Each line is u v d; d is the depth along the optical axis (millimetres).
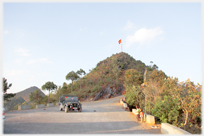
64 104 18188
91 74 67750
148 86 19578
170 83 13070
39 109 21062
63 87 48594
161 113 12414
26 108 21609
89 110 20234
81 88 47781
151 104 17062
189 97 10781
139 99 21672
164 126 8742
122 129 9594
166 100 12680
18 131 7902
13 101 41281
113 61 80750
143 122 12180
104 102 34312
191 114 11281
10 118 12039
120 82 60406
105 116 14867
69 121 11641
